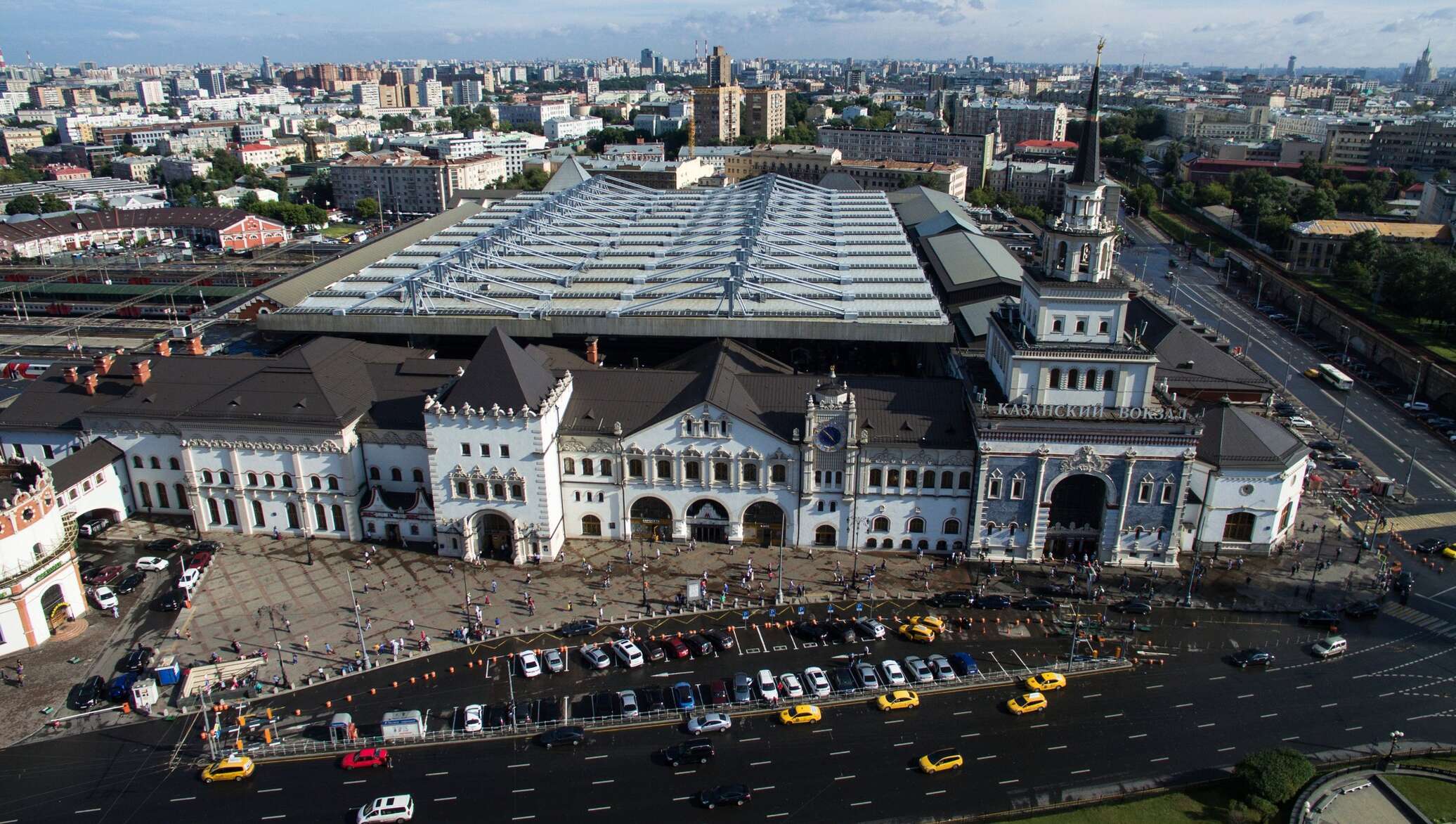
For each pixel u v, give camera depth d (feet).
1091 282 424.05
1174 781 318.24
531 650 387.55
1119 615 412.16
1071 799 310.45
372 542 474.90
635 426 460.96
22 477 402.72
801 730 343.46
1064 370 432.66
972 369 494.18
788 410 465.06
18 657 385.09
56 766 327.26
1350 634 401.90
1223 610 416.87
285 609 416.05
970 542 456.04
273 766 327.26
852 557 460.14
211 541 474.49
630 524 473.26
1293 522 485.15
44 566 391.24
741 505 463.42
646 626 404.16
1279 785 303.07
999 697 360.69
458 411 436.76
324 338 527.81
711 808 305.94
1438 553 469.16
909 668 373.61
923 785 316.60
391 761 328.29
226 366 507.71
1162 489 436.76
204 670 370.94
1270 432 466.29
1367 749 333.01
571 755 331.36
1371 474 560.20
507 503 449.89
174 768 327.06
